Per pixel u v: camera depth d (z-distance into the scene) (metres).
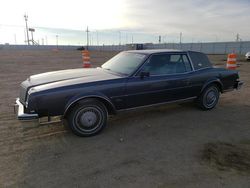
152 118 5.17
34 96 3.72
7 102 6.41
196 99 5.69
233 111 5.75
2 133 4.29
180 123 4.88
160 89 4.84
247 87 8.83
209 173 3.02
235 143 3.93
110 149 3.71
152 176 2.95
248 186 2.76
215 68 5.91
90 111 4.15
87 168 3.14
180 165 3.22
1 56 31.31
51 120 4.26
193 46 56.78
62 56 32.88
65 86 3.94
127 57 5.17
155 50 5.22
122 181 2.85
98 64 18.77
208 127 4.66
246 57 24.16
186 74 5.25
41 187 2.73
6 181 2.85
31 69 14.74
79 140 4.04
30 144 3.87
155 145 3.85
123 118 5.15
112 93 4.27
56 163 3.27
